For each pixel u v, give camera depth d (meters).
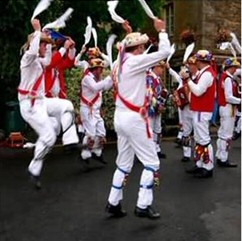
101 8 12.77
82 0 12.72
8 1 10.15
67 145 5.07
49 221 5.07
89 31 6.57
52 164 7.84
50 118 5.05
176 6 19.52
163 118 11.89
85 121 7.38
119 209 5.15
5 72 10.72
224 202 5.70
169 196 5.97
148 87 5.21
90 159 7.82
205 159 6.96
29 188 6.36
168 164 7.98
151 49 5.90
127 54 4.81
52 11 10.87
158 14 13.92
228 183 6.64
